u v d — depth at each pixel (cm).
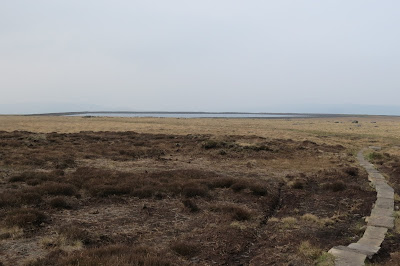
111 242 718
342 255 652
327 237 805
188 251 669
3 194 1034
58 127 4962
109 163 1886
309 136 4438
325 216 1006
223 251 689
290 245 730
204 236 775
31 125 5159
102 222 862
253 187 1265
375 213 999
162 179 1417
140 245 695
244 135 4025
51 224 824
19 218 801
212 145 2695
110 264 526
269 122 8706
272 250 702
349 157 2500
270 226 891
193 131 4747
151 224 863
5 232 735
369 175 1716
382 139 4372
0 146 2283
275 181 1529
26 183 1267
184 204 1042
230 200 1150
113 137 3388
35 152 2117
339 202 1176
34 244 680
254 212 997
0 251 634
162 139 3334
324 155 2539
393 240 769
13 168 1562
